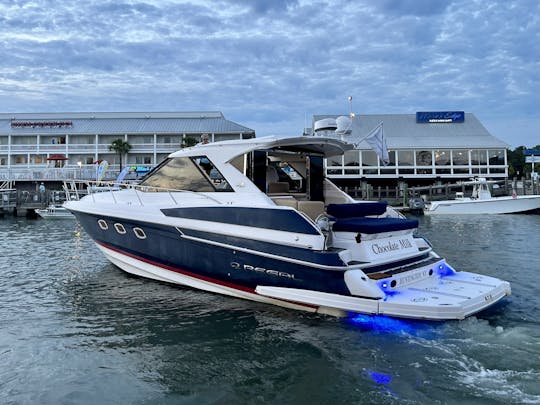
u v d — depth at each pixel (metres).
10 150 43.12
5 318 5.25
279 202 5.92
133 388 3.43
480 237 14.66
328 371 3.64
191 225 5.77
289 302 5.18
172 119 47.06
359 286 4.55
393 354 3.88
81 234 16.56
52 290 6.66
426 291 4.85
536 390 3.18
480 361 3.68
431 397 3.13
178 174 6.45
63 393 3.36
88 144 43.31
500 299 5.13
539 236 14.80
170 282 6.51
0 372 3.73
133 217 6.32
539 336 4.21
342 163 37.78
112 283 6.96
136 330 4.77
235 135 43.38
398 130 41.06
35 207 29.86
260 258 5.27
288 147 6.47
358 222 5.22
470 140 39.25
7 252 11.13
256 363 3.87
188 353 4.12
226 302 5.68
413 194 33.72
